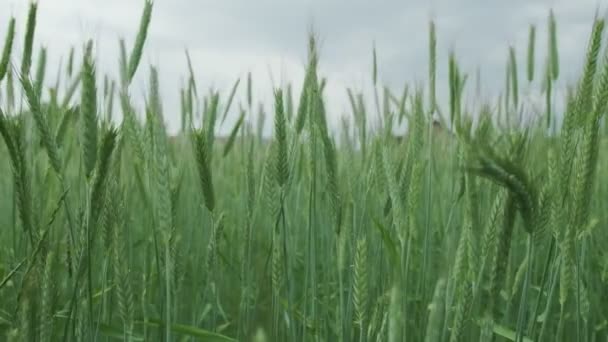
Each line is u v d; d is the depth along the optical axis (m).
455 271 0.82
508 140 0.76
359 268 0.83
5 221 1.36
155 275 1.25
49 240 0.86
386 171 0.95
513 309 1.21
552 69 1.23
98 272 1.08
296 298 1.41
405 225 0.92
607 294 1.28
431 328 0.71
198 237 1.31
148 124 0.96
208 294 1.25
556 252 0.94
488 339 0.75
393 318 0.69
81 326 0.85
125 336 0.90
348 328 0.97
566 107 0.87
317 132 1.02
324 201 1.19
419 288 1.14
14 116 0.88
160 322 0.98
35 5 0.94
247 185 1.09
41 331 0.79
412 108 1.11
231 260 1.35
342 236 0.95
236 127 1.24
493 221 0.79
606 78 0.80
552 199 0.84
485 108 0.85
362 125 1.24
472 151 0.69
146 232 1.26
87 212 0.82
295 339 1.04
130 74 1.01
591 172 0.83
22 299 0.78
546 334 1.17
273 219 1.03
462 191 1.02
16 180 0.84
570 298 1.21
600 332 1.27
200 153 0.95
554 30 1.24
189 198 1.39
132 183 1.34
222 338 0.96
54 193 1.02
